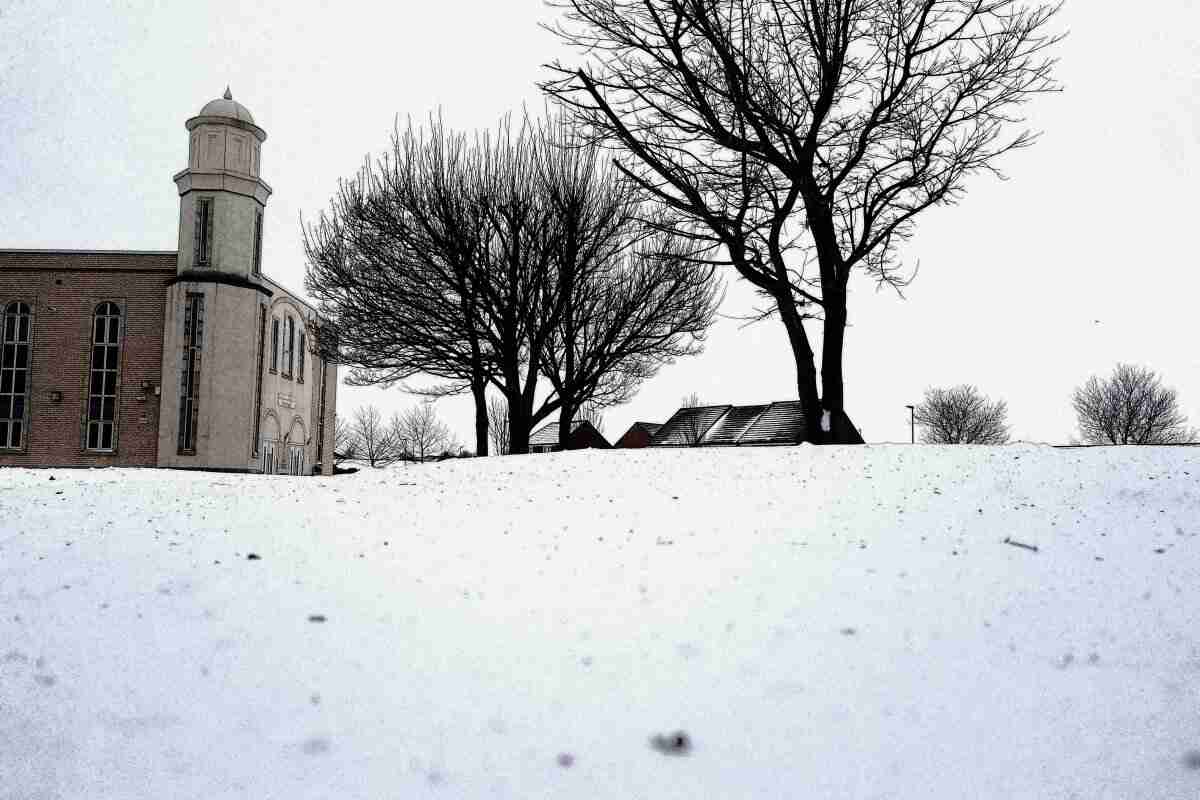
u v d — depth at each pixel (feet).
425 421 229.04
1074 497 20.94
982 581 14.10
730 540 17.24
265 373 102.94
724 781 8.03
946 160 42.70
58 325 98.78
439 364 73.87
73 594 13.10
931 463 27.12
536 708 9.48
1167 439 186.09
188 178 97.86
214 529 18.57
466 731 8.93
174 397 95.45
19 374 98.68
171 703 9.48
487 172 71.00
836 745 8.73
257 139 101.81
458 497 24.77
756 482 24.82
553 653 11.05
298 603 12.96
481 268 68.85
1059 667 10.70
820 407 41.04
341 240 73.56
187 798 7.61
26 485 28.78
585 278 71.92
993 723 9.24
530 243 69.56
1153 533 17.16
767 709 9.50
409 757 8.38
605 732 8.96
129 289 98.89
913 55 40.83
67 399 97.81
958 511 19.65
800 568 14.94
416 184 70.03
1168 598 13.16
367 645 11.26
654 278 75.82
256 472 100.94
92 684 9.93
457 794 7.74
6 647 10.95
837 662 10.77
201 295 96.53
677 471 28.17
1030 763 8.45
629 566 15.37
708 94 43.11
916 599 13.19
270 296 104.37
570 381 75.10
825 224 41.32
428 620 12.29
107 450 96.89
